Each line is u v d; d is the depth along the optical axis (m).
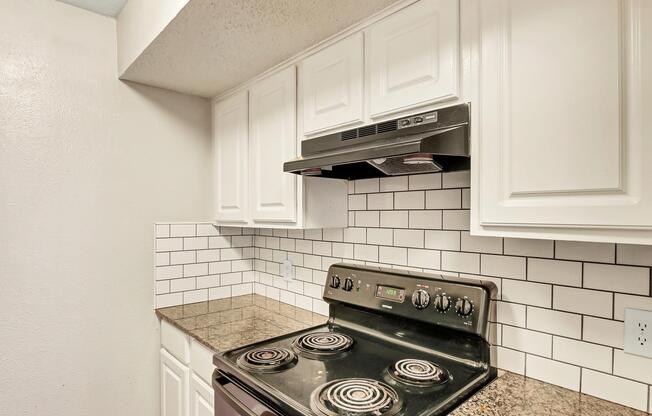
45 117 1.71
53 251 1.72
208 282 2.18
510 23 0.88
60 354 1.74
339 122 1.34
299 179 1.53
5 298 1.62
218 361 1.26
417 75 1.10
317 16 1.27
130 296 1.93
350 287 1.50
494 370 1.17
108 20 1.87
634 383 0.94
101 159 1.85
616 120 0.72
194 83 1.94
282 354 1.27
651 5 0.68
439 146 0.93
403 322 1.37
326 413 0.90
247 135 1.86
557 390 1.05
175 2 1.30
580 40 0.77
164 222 2.04
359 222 1.65
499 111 0.90
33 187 1.68
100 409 1.85
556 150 0.80
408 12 1.13
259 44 1.48
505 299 1.19
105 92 1.86
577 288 1.04
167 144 2.05
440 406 0.93
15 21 1.64
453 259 1.32
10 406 1.63
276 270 2.16
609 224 0.73
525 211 0.85
